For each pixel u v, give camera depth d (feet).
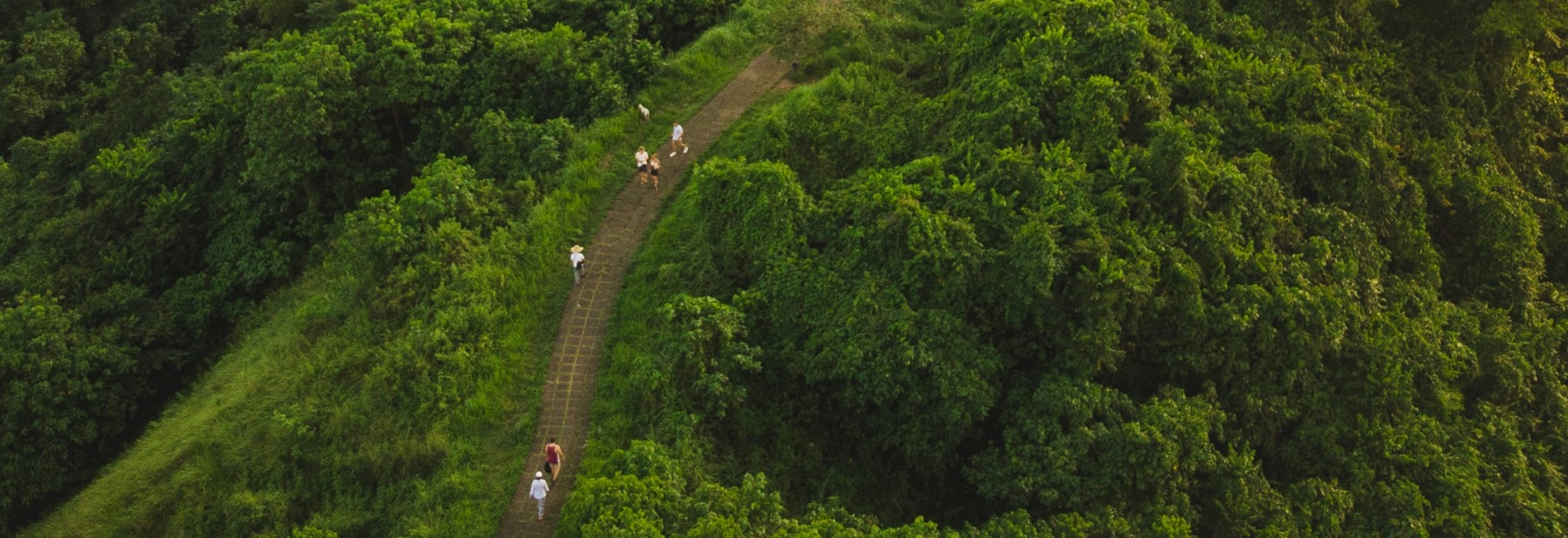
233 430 95.35
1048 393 89.10
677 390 90.53
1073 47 107.14
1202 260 95.50
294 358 100.32
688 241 105.40
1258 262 96.02
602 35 128.47
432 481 88.07
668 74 126.62
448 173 106.42
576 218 108.88
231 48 162.61
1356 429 94.73
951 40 121.19
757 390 95.14
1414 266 110.22
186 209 121.90
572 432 91.50
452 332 94.84
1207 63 111.45
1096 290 89.97
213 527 89.40
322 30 133.49
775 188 98.89
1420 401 99.14
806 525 81.00
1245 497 87.66
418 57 118.32
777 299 96.07
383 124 122.01
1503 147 132.36
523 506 86.63
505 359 95.76
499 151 114.11
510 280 100.83
